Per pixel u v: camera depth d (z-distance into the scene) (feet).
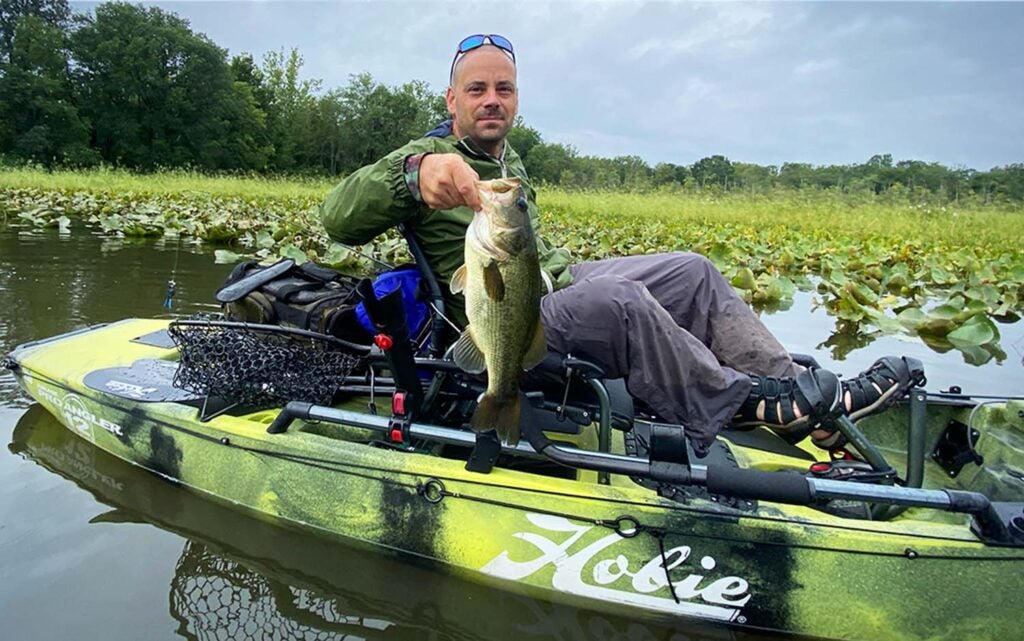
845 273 28.14
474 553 7.93
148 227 32.32
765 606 7.30
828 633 7.20
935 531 7.13
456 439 8.07
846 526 7.21
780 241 37.24
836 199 62.90
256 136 171.32
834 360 17.10
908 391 8.59
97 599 7.29
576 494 7.65
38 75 133.80
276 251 26.66
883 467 8.44
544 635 7.36
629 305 7.95
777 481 7.00
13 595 7.25
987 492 9.09
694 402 8.14
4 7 159.63
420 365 8.39
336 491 8.45
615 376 8.30
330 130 189.16
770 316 21.81
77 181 65.26
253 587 7.72
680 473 7.25
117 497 9.28
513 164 9.87
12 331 15.11
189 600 7.39
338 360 9.02
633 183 81.20
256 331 9.08
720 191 72.18
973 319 18.94
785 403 8.30
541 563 7.74
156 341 11.96
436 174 6.98
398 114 191.21
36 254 24.62
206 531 8.65
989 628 6.93
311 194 68.23
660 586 7.50
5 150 123.44
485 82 8.63
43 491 9.29
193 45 152.05
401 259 25.63
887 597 7.06
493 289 6.35
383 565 8.21
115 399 9.95
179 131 152.35
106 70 146.10
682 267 9.66
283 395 9.07
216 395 9.30
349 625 7.28
